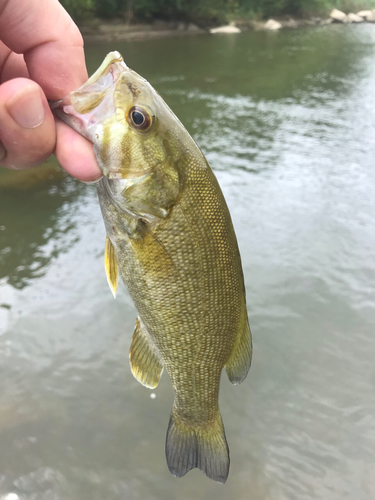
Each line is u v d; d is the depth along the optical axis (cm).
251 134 147
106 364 56
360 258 77
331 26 560
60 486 43
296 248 80
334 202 97
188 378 26
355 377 54
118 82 20
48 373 55
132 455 46
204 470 28
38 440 47
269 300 67
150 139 21
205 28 471
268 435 48
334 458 45
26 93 17
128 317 64
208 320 25
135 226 22
